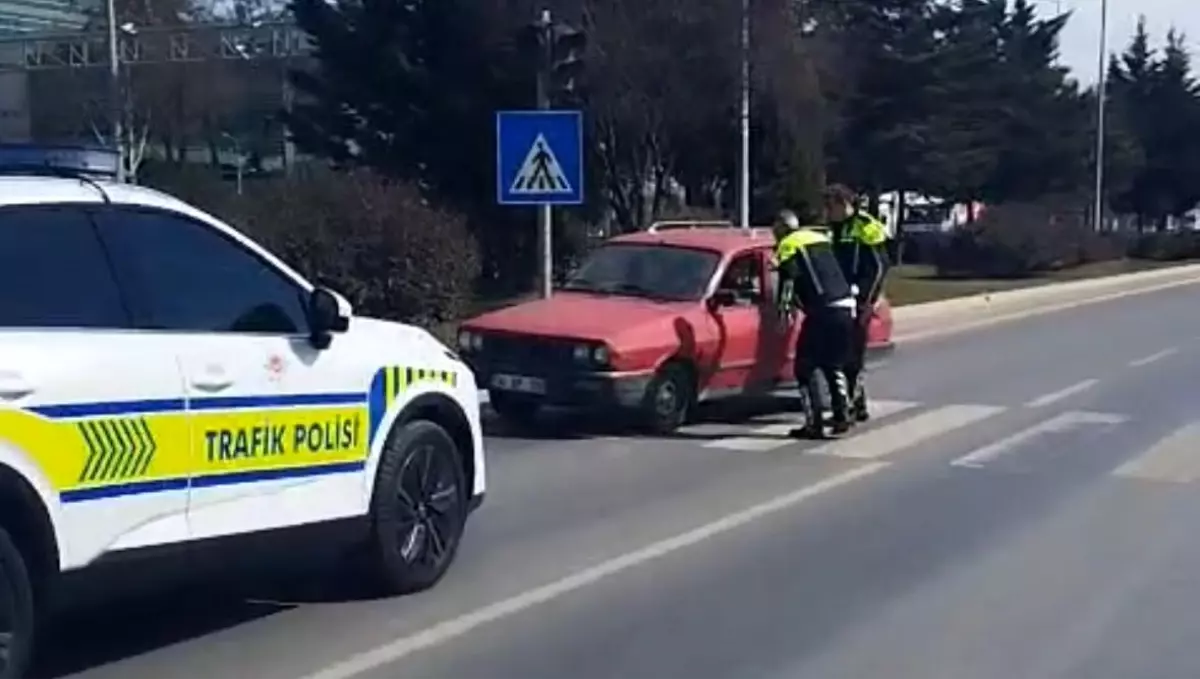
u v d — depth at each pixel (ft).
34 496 19.36
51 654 22.58
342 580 27.02
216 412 22.02
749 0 99.60
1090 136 232.94
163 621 24.49
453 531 27.32
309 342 24.09
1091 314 105.19
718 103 102.06
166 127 170.81
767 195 119.03
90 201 21.24
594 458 40.93
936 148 188.96
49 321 20.10
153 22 175.11
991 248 168.14
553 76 59.36
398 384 25.84
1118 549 30.42
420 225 71.77
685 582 27.40
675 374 45.39
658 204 109.19
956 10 197.98
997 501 35.35
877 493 36.17
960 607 25.96
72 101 164.35
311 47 132.16
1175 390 57.52
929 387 58.44
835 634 24.25
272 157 174.91
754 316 47.57
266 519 22.98
